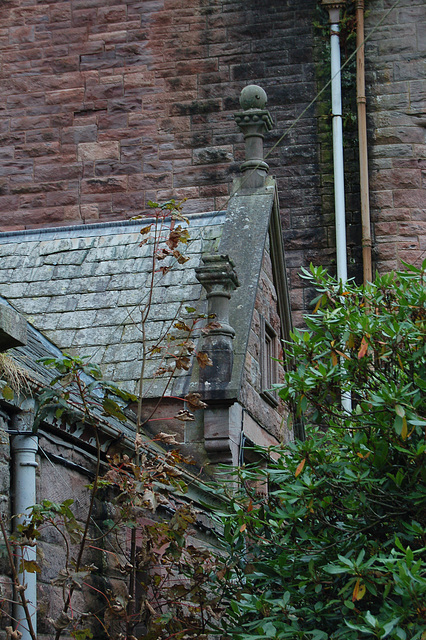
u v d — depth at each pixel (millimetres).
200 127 19922
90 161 20156
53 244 13812
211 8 20344
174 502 9414
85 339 12094
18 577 6449
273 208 13492
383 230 18688
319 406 7316
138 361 11664
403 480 7039
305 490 6953
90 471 7863
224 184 19562
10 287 13133
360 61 19203
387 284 7555
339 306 7609
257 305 12664
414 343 7285
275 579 7230
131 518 6715
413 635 5938
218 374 11211
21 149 20438
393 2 19453
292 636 6465
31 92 20688
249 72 19922
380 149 19016
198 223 13766
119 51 20547
